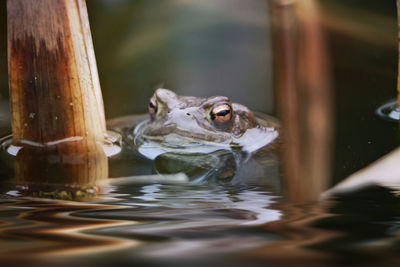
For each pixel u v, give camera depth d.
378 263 0.57
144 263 0.56
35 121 0.82
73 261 0.57
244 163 0.84
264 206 0.79
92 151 0.82
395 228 0.71
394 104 0.87
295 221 0.77
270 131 0.87
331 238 0.67
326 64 0.85
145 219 0.78
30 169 0.82
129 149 0.84
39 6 0.81
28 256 0.59
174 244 0.65
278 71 0.85
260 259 0.58
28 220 0.77
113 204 0.80
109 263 0.57
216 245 0.64
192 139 0.86
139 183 0.81
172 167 0.83
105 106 0.90
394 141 0.84
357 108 0.87
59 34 0.81
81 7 0.81
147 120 0.88
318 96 0.85
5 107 0.88
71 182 0.81
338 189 0.80
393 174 0.80
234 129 0.87
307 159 0.83
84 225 0.75
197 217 0.79
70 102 0.82
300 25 0.85
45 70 0.81
